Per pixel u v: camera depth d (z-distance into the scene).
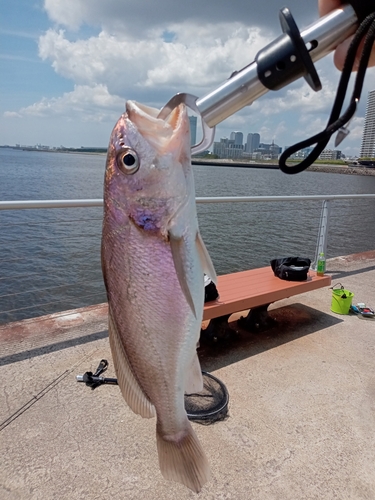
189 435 1.40
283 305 4.64
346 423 2.64
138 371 1.35
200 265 1.34
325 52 0.91
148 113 1.31
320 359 3.45
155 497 2.04
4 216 13.98
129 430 2.50
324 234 5.60
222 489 2.09
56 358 3.27
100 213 15.07
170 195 1.27
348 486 2.13
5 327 3.75
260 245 11.38
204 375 3.08
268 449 2.38
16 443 2.37
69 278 8.75
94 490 2.07
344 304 4.38
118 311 1.34
